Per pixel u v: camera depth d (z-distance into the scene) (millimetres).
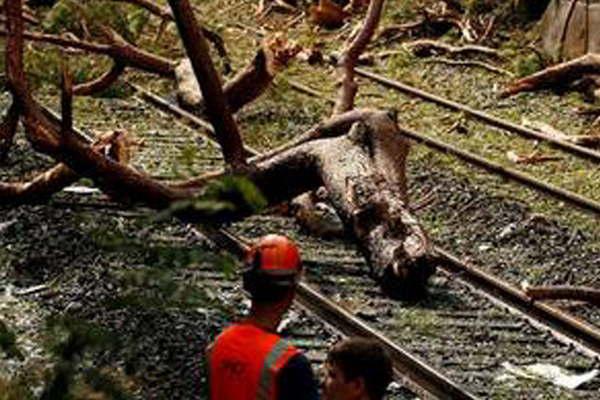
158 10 27750
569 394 14031
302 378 7469
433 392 13641
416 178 23125
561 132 27062
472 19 35531
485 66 32844
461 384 13883
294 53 24516
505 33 35281
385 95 30609
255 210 7738
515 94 30078
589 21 32250
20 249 17234
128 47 26203
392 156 18094
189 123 26578
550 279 18422
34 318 15039
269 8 39562
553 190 22328
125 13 27641
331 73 32656
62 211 18781
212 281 16078
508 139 26734
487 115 28000
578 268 18828
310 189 18453
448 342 15242
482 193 21984
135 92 28859
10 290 16109
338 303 16297
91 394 7621
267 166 18078
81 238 17188
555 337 15547
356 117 18656
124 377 10953
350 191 17406
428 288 17125
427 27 35969
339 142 18250
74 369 7559
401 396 13477
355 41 23312
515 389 13945
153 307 7695
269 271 7535
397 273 16453
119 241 7801
